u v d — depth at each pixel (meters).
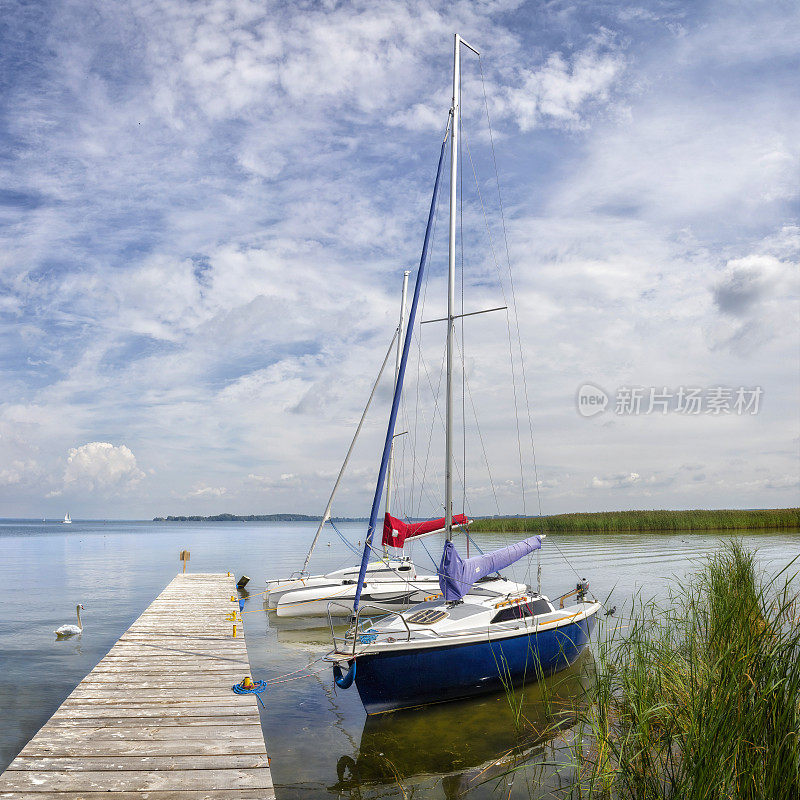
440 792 6.38
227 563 32.53
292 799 6.28
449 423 11.11
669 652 6.23
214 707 7.36
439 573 10.32
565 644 10.34
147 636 11.34
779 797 3.72
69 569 30.11
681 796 4.03
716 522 47.00
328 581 16.80
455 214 12.08
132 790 5.23
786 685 4.01
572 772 6.66
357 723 8.48
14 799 5.03
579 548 32.59
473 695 9.20
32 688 10.08
